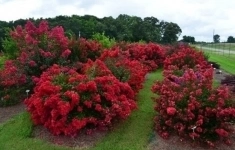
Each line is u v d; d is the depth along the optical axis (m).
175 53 16.80
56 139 8.02
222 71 17.53
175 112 7.72
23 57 11.27
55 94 8.04
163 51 18.34
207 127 7.80
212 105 7.76
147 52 17.58
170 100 8.07
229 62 23.75
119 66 10.41
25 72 11.29
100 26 49.06
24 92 11.37
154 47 17.92
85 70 10.05
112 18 55.16
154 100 8.83
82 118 7.93
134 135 8.15
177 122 7.85
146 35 53.78
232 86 11.24
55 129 7.95
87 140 7.92
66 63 11.77
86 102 7.97
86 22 49.31
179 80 8.86
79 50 13.04
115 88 8.57
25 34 12.70
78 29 46.97
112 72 10.14
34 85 11.25
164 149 7.55
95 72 9.27
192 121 7.76
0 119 10.03
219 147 7.63
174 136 7.96
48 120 8.18
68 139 7.96
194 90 8.14
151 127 8.49
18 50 13.55
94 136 8.06
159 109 8.40
